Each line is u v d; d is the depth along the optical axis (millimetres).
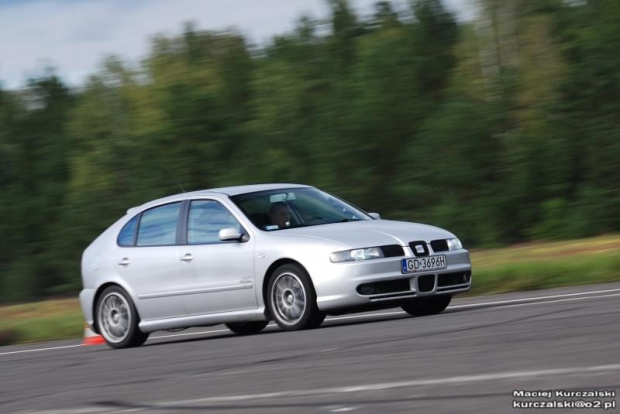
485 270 29797
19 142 80938
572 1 69250
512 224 67312
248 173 70312
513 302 21250
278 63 72562
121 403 11930
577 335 13430
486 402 9438
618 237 49812
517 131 68688
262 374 13047
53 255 74562
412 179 69438
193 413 10656
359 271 18625
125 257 21719
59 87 84188
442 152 68562
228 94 74312
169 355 17234
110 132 74375
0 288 75375
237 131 72875
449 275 19766
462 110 67938
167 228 21484
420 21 76000
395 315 21766
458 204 68688
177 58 76125
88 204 73688
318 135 70438
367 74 71062
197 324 20609
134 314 21438
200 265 20500
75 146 79750
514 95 68062
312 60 74375
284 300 19344
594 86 66375
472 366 11625
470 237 67688
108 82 74688
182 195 21812
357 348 14656
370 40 73000
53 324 29250
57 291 74688
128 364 16531
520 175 66875
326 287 18750
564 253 37406
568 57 68250
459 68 69812
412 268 19031
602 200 64625
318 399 10609
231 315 20125
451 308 21531
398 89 70750
